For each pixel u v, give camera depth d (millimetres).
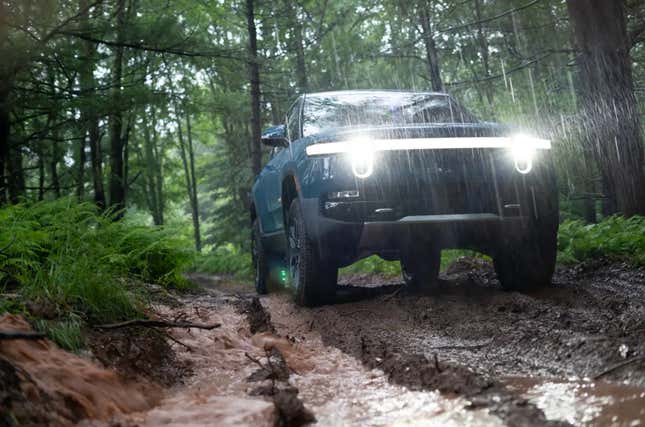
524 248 5191
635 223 8375
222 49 11102
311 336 4500
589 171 13078
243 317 4988
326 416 2492
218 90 22469
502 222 4879
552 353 3252
